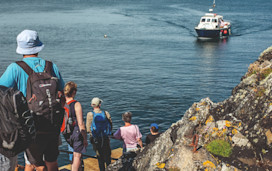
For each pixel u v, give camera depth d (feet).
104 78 143.02
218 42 270.67
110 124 23.82
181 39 292.61
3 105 7.45
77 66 172.55
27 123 7.78
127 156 20.48
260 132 15.19
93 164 28.27
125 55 212.64
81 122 17.03
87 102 105.19
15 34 301.22
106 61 189.26
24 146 7.86
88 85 128.98
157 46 254.27
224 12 552.82
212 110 18.75
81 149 17.48
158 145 19.30
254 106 16.72
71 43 261.44
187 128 17.74
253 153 14.87
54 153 9.78
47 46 243.19
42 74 8.93
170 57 207.51
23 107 7.72
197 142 15.80
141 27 373.81
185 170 15.20
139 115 90.84
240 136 15.78
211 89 125.39
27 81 8.88
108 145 23.75
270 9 652.89
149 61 191.72
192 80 140.77
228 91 123.75
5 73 8.85
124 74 152.56
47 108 8.75
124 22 421.18
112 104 102.01
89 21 431.02
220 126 16.79
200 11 574.97
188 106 101.71
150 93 116.78
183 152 15.83
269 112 15.33
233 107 18.35
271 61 21.91
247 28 359.87
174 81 138.62
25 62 9.14
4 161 8.43
